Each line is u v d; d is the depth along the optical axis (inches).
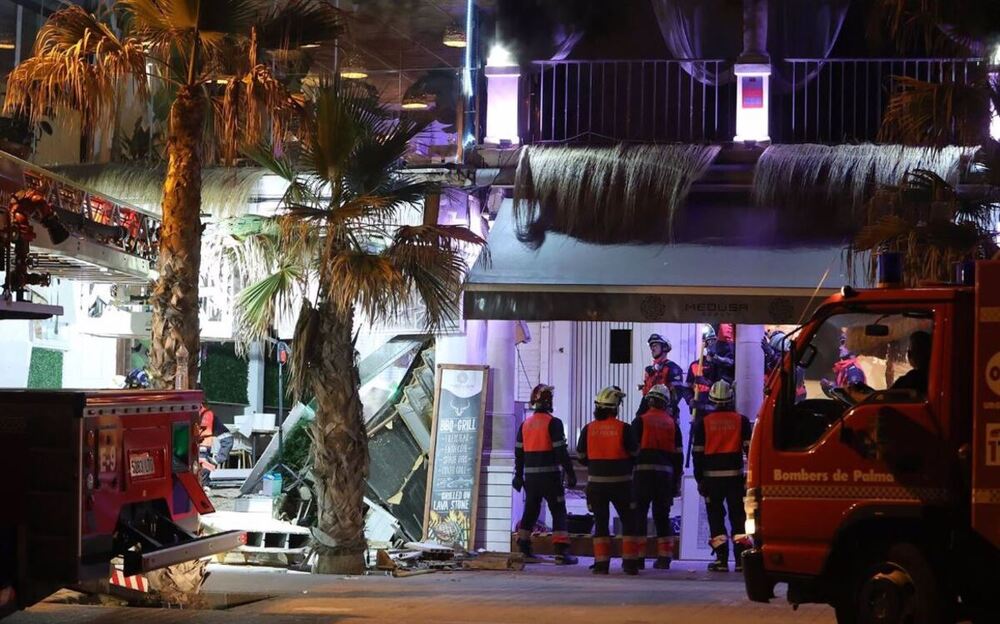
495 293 773.3
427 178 845.8
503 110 884.6
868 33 723.4
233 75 681.6
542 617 535.5
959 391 439.8
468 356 847.1
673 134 924.0
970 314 441.7
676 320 765.3
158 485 518.0
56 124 912.9
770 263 786.2
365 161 740.0
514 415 850.1
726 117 925.2
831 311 461.7
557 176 828.0
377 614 546.9
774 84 883.4
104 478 476.7
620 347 997.2
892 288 463.5
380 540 834.2
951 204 676.7
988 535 428.1
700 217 834.2
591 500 780.0
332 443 757.3
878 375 607.8
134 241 730.2
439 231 730.8
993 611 442.9
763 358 869.2
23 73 641.0
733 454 778.8
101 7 892.0
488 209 868.0
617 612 552.1
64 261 679.7
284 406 1015.0
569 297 770.8
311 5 681.0
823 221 815.1
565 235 826.2
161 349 638.5
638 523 776.9
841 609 462.9
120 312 906.7
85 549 463.2
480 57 890.1
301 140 728.3
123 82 701.9
